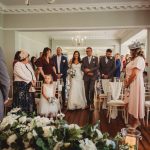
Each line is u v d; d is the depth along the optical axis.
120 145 1.28
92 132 1.23
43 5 6.04
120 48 12.70
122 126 4.41
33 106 4.40
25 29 6.30
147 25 5.93
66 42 12.98
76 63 6.14
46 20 6.23
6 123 1.29
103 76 6.13
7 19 6.32
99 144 1.18
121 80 5.96
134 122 4.15
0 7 5.99
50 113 4.43
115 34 11.27
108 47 13.27
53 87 4.68
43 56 5.60
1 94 2.07
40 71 5.50
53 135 1.18
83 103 6.16
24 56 4.18
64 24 6.18
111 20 6.04
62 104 6.38
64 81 6.38
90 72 6.04
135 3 5.80
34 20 6.26
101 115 5.41
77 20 6.14
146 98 5.54
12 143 1.18
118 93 5.00
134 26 5.97
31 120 1.33
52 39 12.97
